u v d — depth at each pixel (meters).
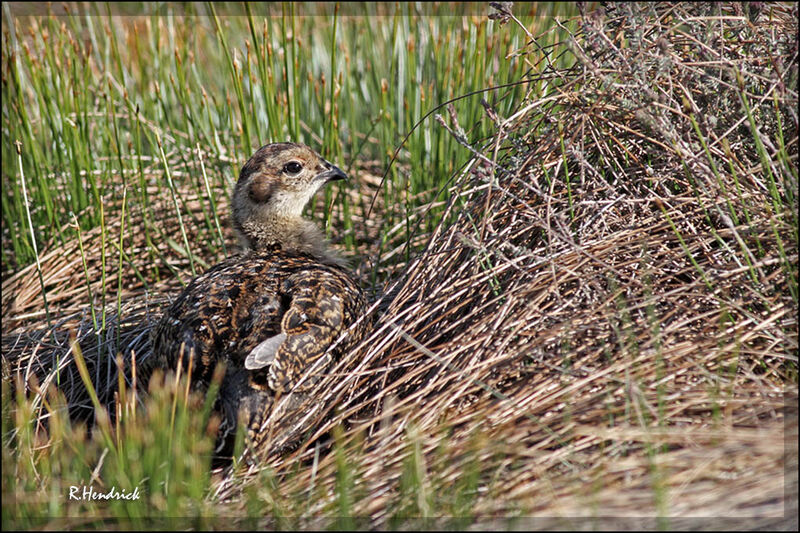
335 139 12.90
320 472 7.02
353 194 13.93
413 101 14.24
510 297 7.64
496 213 8.42
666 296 7.23
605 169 9.08
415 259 9.16
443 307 8.34
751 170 7.95
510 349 7.47
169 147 14.41
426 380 7.72
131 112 13.41
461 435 6.83
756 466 5.90
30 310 11.64
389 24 17.83
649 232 8.24
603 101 8.50
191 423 6.93
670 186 8.70
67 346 9.96
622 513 5.72
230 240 12.84
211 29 20.03
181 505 6.42
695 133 8.28
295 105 12.52
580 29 8.79
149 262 12.48
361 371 7.78
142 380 8.32
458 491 6.09
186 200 13.23
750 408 6.45
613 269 7.54
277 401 7.38
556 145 8.74
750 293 7.29
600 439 6.44
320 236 10.01
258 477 7.06
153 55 16.45
